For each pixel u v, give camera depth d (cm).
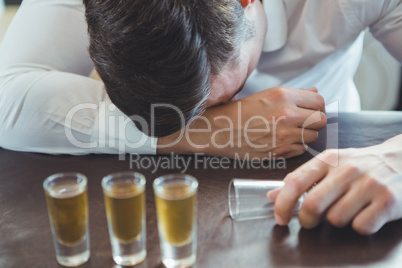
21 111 101
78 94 100
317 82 136
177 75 66
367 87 212
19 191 87
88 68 123
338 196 70
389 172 71
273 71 133
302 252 65
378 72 208
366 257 64
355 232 69
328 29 121
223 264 64
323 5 119
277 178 87
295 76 132
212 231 71
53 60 112
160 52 64
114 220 63
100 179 89
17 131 102
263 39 114
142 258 66
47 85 101
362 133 102
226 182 86
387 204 67
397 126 104
